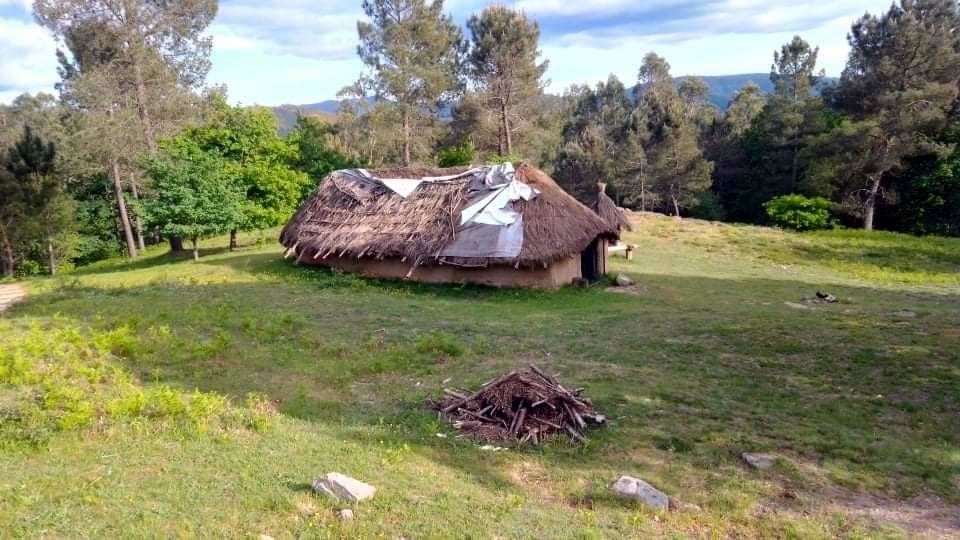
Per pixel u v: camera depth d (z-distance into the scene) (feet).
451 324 41.55
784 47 166.09
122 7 87.40
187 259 81.30
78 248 112.78
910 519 18.30
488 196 60.39
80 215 110.93
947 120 112.47
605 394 27.78
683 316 45.62
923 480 20.62
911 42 106.83
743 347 36.42
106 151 92.17
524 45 136.56
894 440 23.61
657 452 22.33
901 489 20.06
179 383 28.40
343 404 26.53
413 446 22.02
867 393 28.71
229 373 30.17
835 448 22.76
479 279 57.77
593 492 19.17
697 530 17.28
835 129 113.80
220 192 75.25
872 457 22.13
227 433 21.74
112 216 121.60
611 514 17.83
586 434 23.58
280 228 106.73
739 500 18.94
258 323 40.06
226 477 18.04
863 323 43.37
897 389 29.14
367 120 142.92
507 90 138.82
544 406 24.53
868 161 112.57
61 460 18.26
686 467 21.18
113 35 89.35
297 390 28.14
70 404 22.16
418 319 43.11
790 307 52.01
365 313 44.75
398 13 135.44
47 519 14.62
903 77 110.32
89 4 85.51
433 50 138.62
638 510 18.20
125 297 50.93
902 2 114.93
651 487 19.19
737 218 158.40
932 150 108.06
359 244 62.08
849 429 24.62
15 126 156.04
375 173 73.15
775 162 144.66
